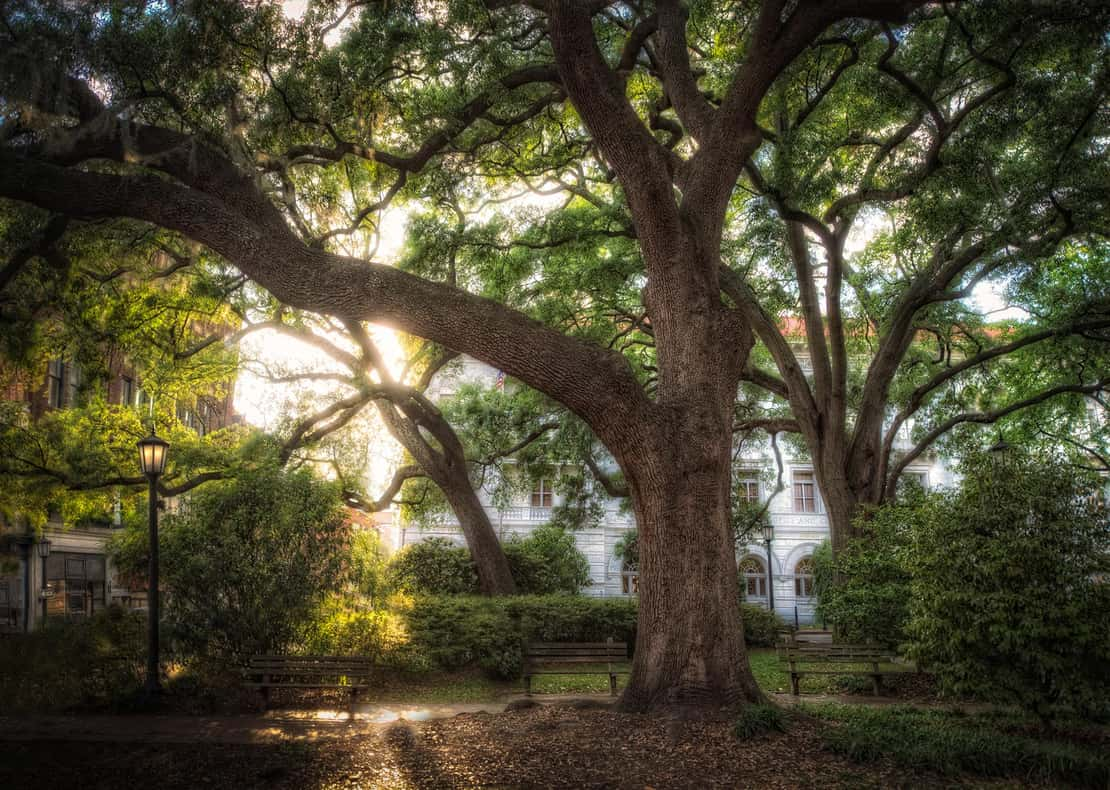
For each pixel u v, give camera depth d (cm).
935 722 927
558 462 2519
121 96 1020
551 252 1808
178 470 1698
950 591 955
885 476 1719
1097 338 1582
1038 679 914
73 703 1102
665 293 1030
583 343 962
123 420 1695
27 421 1644
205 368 1927
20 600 2308
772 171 1521
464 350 954
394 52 1238
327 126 1253
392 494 2314
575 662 1278
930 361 2064
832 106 1529
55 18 914
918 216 1399
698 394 987
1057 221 1392
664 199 1015
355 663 1116
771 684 1437
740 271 1775
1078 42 1122
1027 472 992
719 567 949
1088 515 945
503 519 3409
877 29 1255
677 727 844
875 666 1314
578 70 1009
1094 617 893
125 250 1427
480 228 1747
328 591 1277
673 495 953
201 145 1016
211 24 1028
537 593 2466
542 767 739
